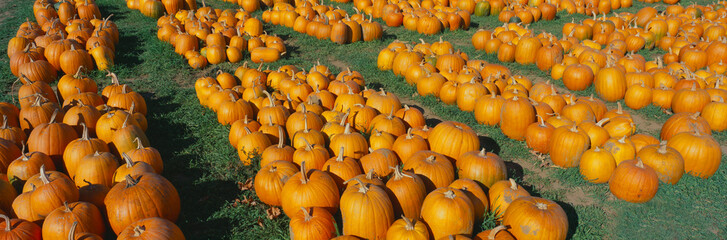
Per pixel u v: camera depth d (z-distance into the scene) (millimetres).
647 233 5641
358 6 19750
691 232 5656
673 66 10945
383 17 18031
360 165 6344
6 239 4734
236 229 5648
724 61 11711
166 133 8289
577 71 10367
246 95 9070
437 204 5027
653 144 6953
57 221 4859
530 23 17828
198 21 14148
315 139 6945
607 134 7301
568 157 6953
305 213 5016
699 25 15320
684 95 8805
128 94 8570
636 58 11203
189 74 11602
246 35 13516
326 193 5445
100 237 4863
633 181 6055
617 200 6297
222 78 10000
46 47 11227
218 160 7293
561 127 7148
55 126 6922
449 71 10430
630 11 20922
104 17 16672
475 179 6164
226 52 12656
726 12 18141
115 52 12711
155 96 10078
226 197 6320
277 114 7930
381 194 5125
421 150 6566
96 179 5945
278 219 5762
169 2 17219
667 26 14984
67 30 13539
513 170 7062
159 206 5305
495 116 8453
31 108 7625
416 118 8039
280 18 16672
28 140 6930
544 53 11875
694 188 6516
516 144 7961
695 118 7668
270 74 10078
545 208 5043
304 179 5477
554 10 18609
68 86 9109
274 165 6031
